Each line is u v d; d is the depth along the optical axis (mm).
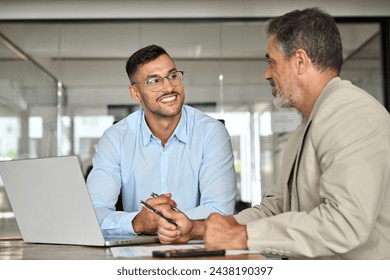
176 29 5617
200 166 2967
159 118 2900
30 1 5598
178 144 2990
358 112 1817
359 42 5664
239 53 5602
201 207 2701
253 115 5539
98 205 2852
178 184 2984
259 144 5508
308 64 2064
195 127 3014
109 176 2945
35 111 5500
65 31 5594
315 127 1890
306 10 2121
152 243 2201
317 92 2074
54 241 2246
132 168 3006
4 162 2277
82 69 5539
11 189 2314
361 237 1702
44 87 5531
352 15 5695
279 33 2105
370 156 1736
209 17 5629
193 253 1676
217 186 2824
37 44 5582
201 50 5598
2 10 5590
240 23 5645
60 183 2096
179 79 2900
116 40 5590
